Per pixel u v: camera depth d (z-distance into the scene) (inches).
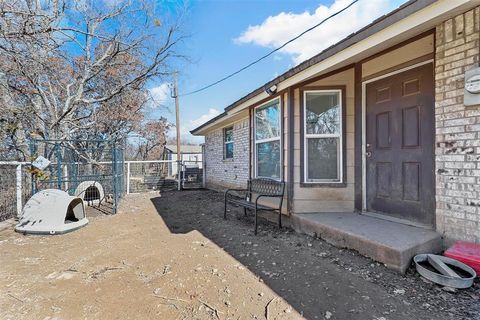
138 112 560.7
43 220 189.9
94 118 436.8
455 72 117.0
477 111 109.7
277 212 200.4
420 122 137.3
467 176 113.2
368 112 167.0
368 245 124.0
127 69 420.2
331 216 168.9
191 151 1220.5
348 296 96.4
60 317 87.3
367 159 168.6
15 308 93.1
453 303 89.4
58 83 357.4
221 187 425.7
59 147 282.7
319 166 185.2
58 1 264.8
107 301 96.8
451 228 119.3
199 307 92.1
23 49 257.4
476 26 109.3
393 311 86.5
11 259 139.2
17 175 239.9
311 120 185.8
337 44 142.9
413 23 111.7
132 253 145.9
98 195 311.9
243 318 85.6
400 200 147.9
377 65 159.2
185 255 141.2
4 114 311.4
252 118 253.6
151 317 86.7
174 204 311.1
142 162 454.6
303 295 98.4
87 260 137.0
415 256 112.0
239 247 152.1
